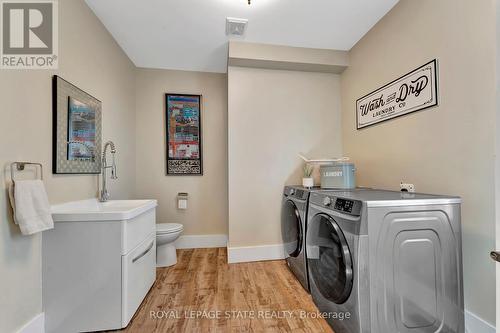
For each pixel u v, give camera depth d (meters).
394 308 1.26
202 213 3.19
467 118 1.42
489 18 1.30
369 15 2.12
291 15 2.09
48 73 1.51
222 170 3.24
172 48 2.63
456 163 1.48
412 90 1.83
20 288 1.27
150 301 1.82
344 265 1.34
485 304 1.32
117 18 2.10
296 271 2.17
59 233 1.44
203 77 3.23
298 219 2.10
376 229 1.24
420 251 1.29
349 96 2.72
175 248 2.80
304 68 2.77
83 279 1.46
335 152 2.88
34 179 1.39
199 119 3.19
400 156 1.96
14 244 1.24
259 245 2.69
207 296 1.89
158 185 3.10
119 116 2.56
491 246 1.30
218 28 2.27
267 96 2.76
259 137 2.73
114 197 2.42
